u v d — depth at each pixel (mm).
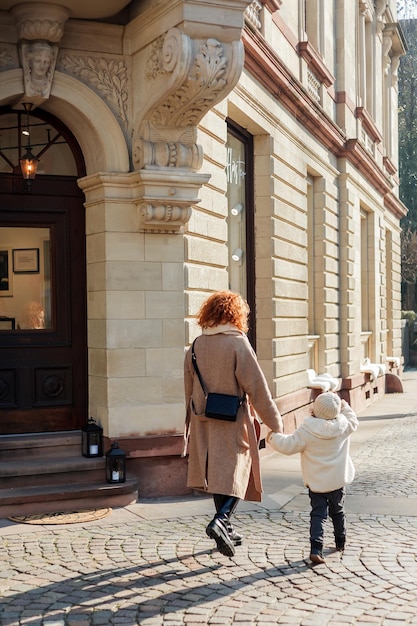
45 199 8562
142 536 6738
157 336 8484
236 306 6098
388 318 26484
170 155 8156
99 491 7789
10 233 8508
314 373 14734
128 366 8352
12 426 8422
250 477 6090
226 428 5895
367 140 21453
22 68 7898
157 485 8445
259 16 11633
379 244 22938
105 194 8242
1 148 8422
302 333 13586
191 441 6090
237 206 11570
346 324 17516
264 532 6875
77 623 4805
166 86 7652
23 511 7484
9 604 5121
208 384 6004
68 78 8094
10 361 8430
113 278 8297
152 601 5156
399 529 7004
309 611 4961
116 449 8039
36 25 7727
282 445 5973
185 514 7605
